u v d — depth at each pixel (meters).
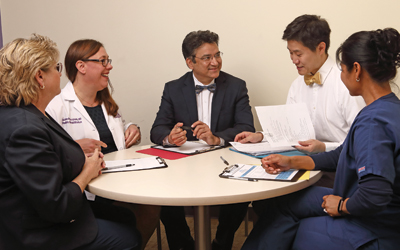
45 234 1.18
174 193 1.17
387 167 1.05
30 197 1.11
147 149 2.02
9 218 1.16
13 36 3.08
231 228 2.09
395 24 2.35
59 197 1.14
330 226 1.23
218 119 2.33
